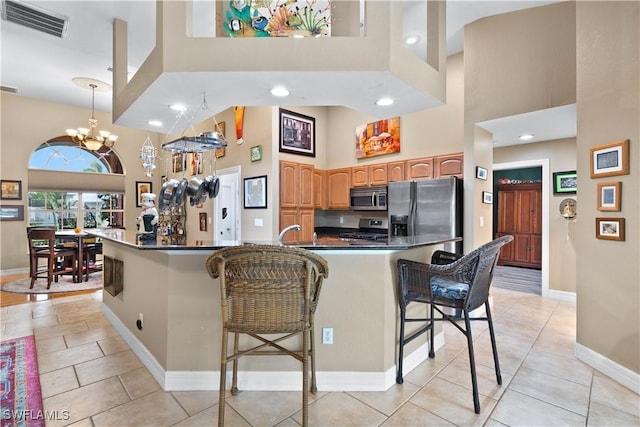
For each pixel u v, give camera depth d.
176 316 2.13
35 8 2.98
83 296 4.40
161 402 1.97
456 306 2.01
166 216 5.17
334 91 2.29
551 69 3.19
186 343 2.13
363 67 1.98
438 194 3.79
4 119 5.77
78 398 2.00
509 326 3.29
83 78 4.82
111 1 2.89
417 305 2.52
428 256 2.81
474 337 3.00
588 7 2.40
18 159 5.91
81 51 3.85
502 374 2.30
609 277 2.27
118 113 2.94
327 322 2.14
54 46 3.80
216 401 1.99
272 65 1.98
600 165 2.31
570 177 4.30
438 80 2.46
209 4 2.95
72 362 2.48
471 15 3.53
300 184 4.95
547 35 3.22
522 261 6.65
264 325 1.67
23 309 3.82
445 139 4.27
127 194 7.29
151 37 3.49
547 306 3.99
